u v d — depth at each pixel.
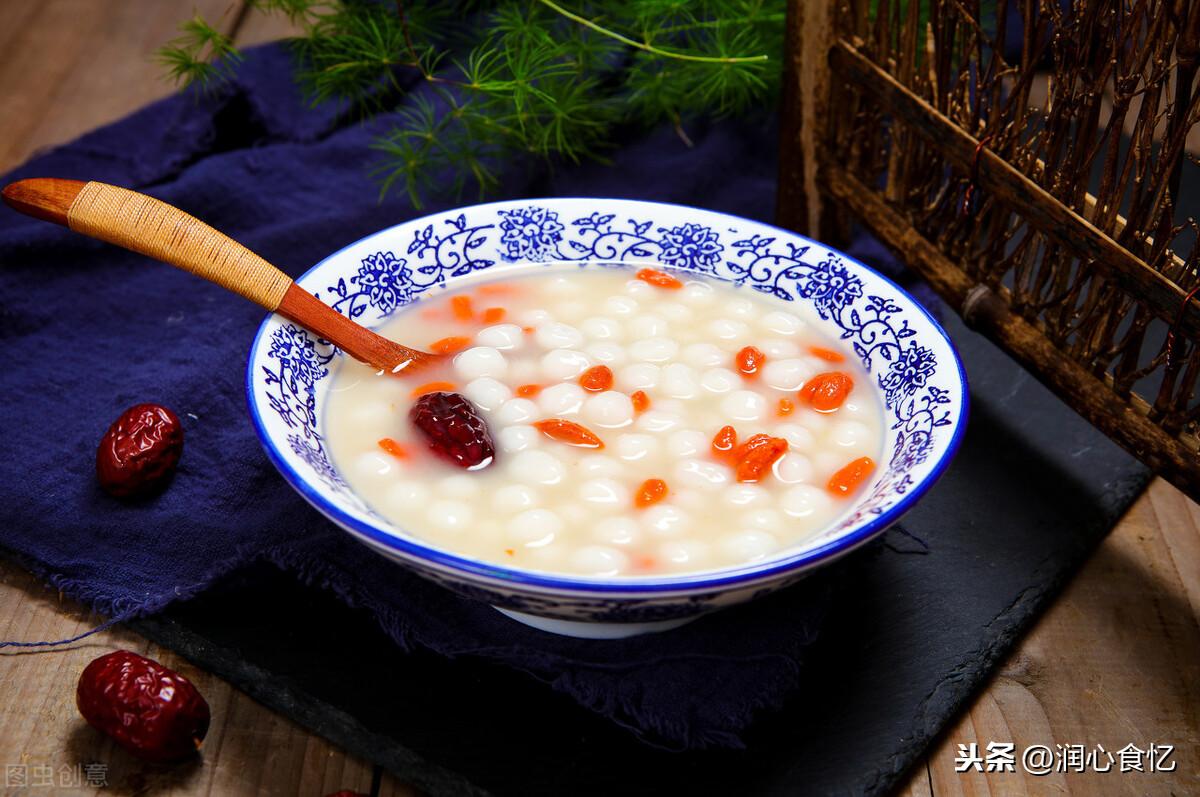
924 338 0.53
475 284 0.59
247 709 0.50
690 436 0.52
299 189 0.71
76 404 0.60
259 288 0.53
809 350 0.56
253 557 0.52
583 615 0.46
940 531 0.56
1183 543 0.56
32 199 0.53
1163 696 0.51
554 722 0.50
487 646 0.50
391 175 0.72
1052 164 0.55
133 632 0.52
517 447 0.52
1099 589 0.55
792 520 0.50
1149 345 0.62
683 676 0.49
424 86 0.77
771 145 0.75
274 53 0.78
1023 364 0.58
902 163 0.62
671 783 0.48
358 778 0.49
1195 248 0.50
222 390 0.59
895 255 0.63
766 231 0.58
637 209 0.59
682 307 0.58
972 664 0.52
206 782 0.49
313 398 0.52
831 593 0.52
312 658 0.51
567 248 0.60
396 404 0.53
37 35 0.83
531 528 0.49
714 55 0.72
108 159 0.72
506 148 0.72
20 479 0.56
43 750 0.49
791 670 0.50
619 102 0.75
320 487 0.47
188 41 0.76
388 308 0.57
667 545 0.49
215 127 0.74
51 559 0.54
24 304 0.64
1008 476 0.58
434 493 0.50
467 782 0.48
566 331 0.56
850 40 0.63
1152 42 0.50
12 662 0.51
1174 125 0.50
